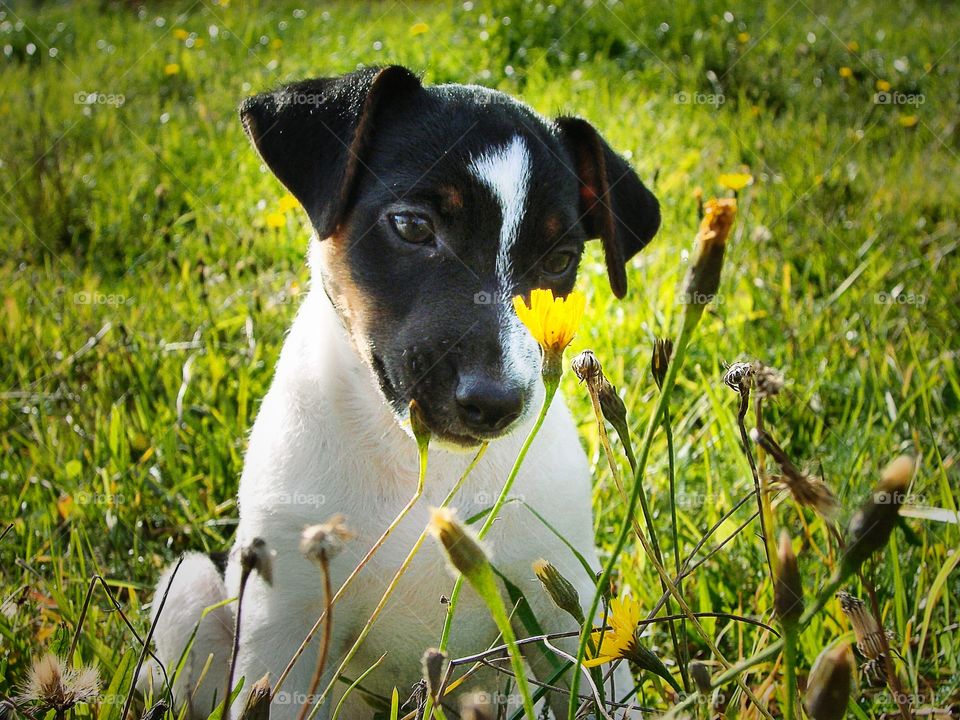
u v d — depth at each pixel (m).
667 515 0.64
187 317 0.84
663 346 0.42
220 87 1.47
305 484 0.52
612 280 0.57
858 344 0.78
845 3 2.02
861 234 0.97
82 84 1.49
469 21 1.65
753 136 1.24
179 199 1.12
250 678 0.51
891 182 1.12
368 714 0.56
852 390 0.73
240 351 0.77
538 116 0.56
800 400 0.71
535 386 0.51
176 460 0.69
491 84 1.42
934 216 1.06
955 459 0.63
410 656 0.54
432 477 0.52
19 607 0.56
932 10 1.97
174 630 0.56
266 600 0.51
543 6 1.62
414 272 0.52
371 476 0.52
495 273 0.51
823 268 0.88
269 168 0.55
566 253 0.54
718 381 0.70
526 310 0.39
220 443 0.70
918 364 0.69
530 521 0.52
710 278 0.36
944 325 0.80
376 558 0.52
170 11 2.03
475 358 0.49
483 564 0.35
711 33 1.60
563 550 0.52
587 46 1.58
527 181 0.52
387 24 1.78
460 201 0.52
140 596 0.61
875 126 1.36
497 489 0.52
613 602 0.40
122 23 1.96
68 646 0.51
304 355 0.54
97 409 0.74
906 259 0.92
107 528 0.65
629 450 0.41
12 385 0.79
